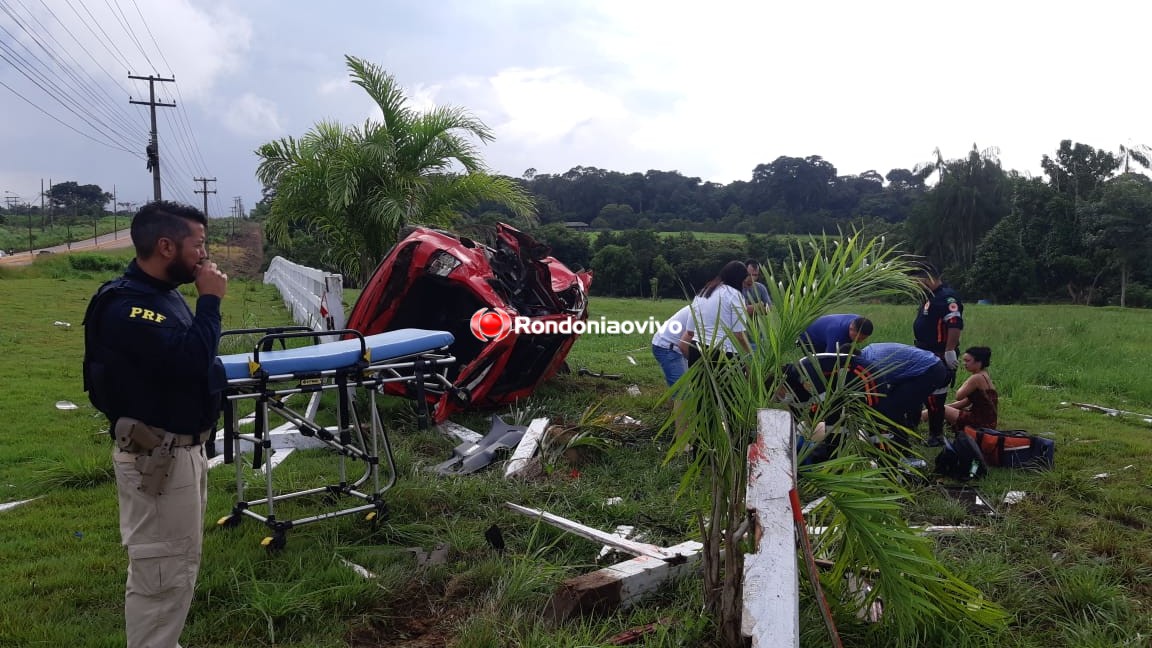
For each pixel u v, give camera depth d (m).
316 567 3.88
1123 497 5.25
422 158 10.27
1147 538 4.55
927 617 3.12
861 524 2.97
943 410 6.60
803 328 3.00
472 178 10.39
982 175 61.44
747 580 2.59
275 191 10.18
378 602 3.58
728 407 3.10
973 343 13.48
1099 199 49.16
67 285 23.09
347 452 4.43
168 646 2.90
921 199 65.56
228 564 3.88
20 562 3.94
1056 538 4.55
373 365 4.32
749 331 3.14
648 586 3.61
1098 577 3.82
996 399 6.59
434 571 3.87
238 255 59.78
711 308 6.07
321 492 4.85
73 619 3.34
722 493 3.14
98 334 2.73
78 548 4.13
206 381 2.90
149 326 2.72
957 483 5.64
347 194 9.27
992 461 6.02
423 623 3.50
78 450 5.87
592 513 4.77
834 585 3.24
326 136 9.98
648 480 5.36
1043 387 9.91
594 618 3.41
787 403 3.24
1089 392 9.73
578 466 5.78
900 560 2.94
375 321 7.62
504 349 6.92
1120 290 47.75
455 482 5.15
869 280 3.00
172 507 2.84
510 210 11.37
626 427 6.59
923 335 6.96
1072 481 5.49
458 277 7.21
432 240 7.43
